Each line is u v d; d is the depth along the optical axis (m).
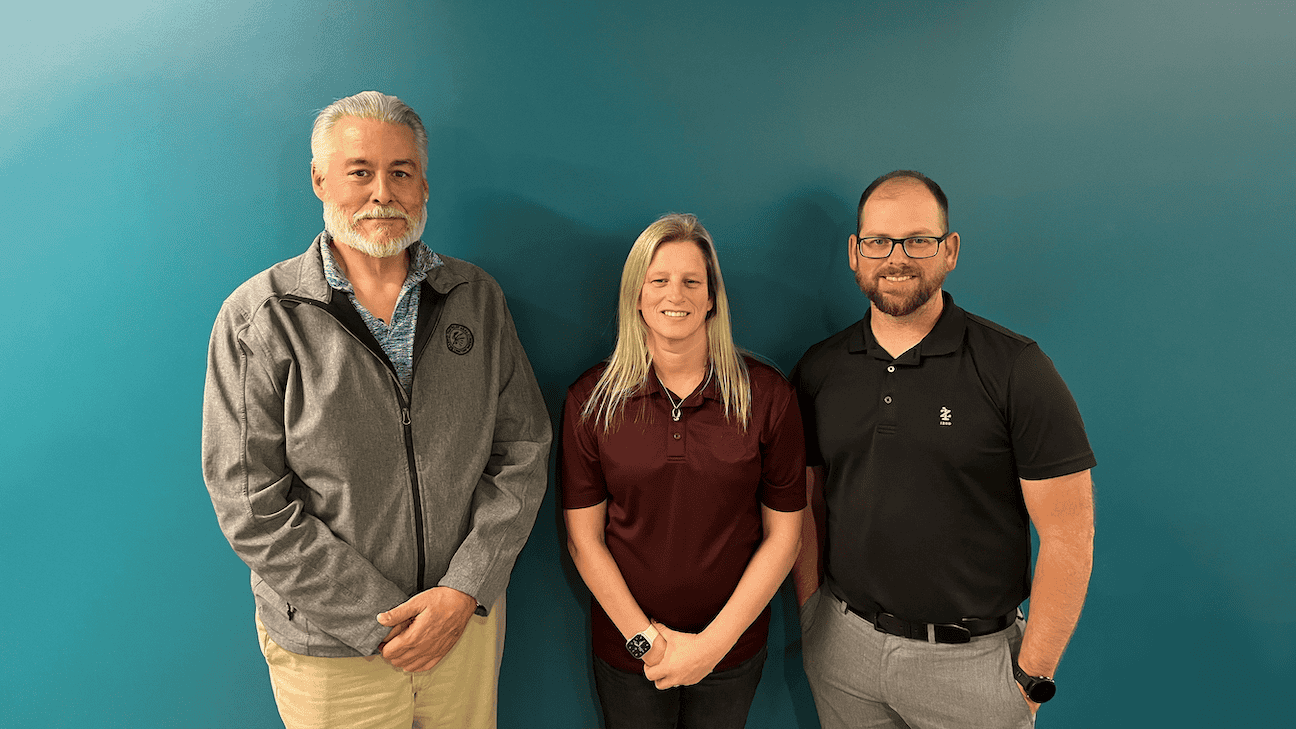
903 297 1.24
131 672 1.58
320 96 1.49
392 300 1.27
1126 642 1.69
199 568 1.57
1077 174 1.57
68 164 1.48
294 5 1.46
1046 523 1.25
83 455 1.54
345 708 1.24
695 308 1.25
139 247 1.50
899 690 1.33
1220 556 1.67
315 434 1.17
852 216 1.58
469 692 1.36
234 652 1.59
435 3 1.48
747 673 1.40
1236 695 1.69
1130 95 1.55
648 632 1.31
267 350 1.17
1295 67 1.56
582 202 1.55
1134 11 1.53
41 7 1.45
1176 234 1.59
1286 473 1.64
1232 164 1.58
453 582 1.23
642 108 1.53
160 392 1.53
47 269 1.50
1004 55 1.54
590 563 1.34
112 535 1.56
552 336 1.58
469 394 1.27
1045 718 1.70
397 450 1.22
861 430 1.29
